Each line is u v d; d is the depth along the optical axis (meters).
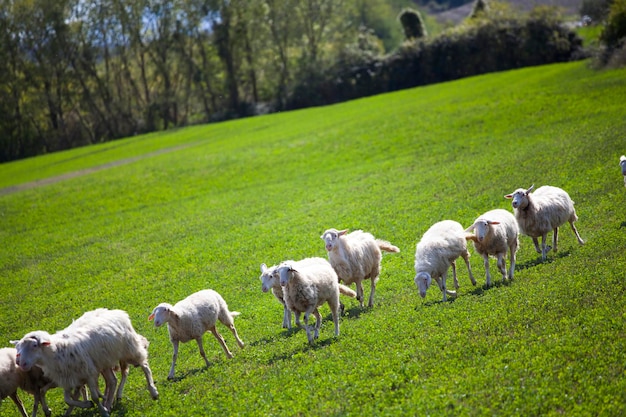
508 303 14.62
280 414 11.68
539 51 82.94
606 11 81.00
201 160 53.25
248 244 28.64
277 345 15.66
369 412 11.13
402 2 157.00
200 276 25.34
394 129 50.16
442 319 14.69
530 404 10.45
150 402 13.69
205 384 13.94
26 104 94.12
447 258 16.52
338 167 42.66
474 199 27.75
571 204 18.92
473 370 11.83
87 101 98.81
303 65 99.31
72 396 14.02
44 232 37.88
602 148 29.69
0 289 27.84
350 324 16.09
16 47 93.56
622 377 10.72
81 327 13.48
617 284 14.10
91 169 60.72
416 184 33.25
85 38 97.25
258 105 98.38
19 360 12.57
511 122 43.56
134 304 23.31
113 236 34.62
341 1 104.31
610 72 54.31
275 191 39.06
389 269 21.95
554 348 11.91
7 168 74.94
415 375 12.12
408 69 90.62
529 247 20.58
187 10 98.00
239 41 100.56
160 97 100.25
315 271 15.04
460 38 87.38
